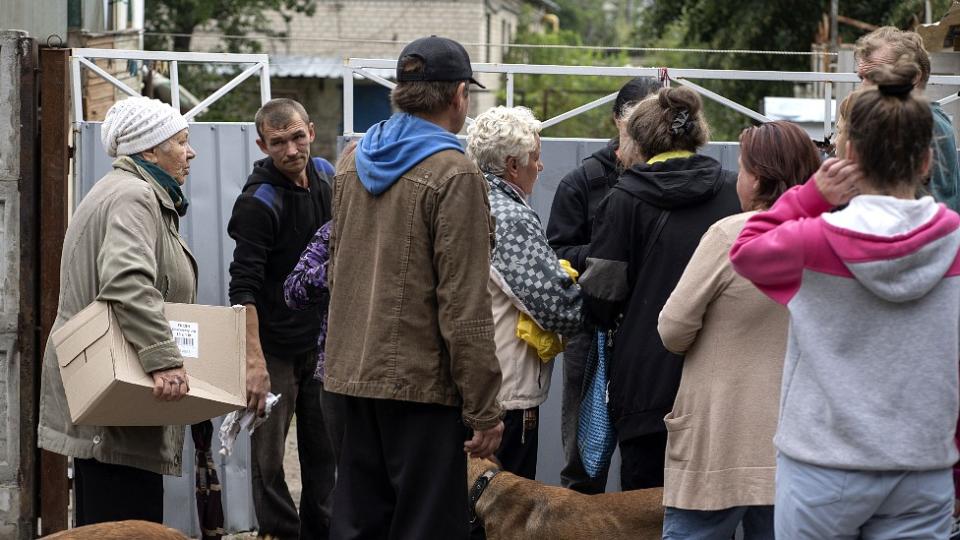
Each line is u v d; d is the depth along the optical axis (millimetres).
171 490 5395
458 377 3309
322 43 30891
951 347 2666
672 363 3744
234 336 3992
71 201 5504
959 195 3887
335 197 3592
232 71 23406
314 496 4945
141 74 13055
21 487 4785
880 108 2654
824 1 17062
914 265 2604
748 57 17609
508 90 5371
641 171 3807
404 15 30984
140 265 3742
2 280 4723
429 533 3363
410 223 3324
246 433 5445
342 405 3879
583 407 4148
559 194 4730
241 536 5465
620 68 5449
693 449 3381
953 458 2719
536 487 4066
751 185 3389
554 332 4031
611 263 3811
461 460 3414
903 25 16109
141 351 3691
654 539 3881
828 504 2701
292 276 4219
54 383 3973
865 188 2715
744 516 3559
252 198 4578
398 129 3436
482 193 3328
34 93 4707
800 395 2760
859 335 2668
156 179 4035
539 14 41094
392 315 3338
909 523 2717
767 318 3299
